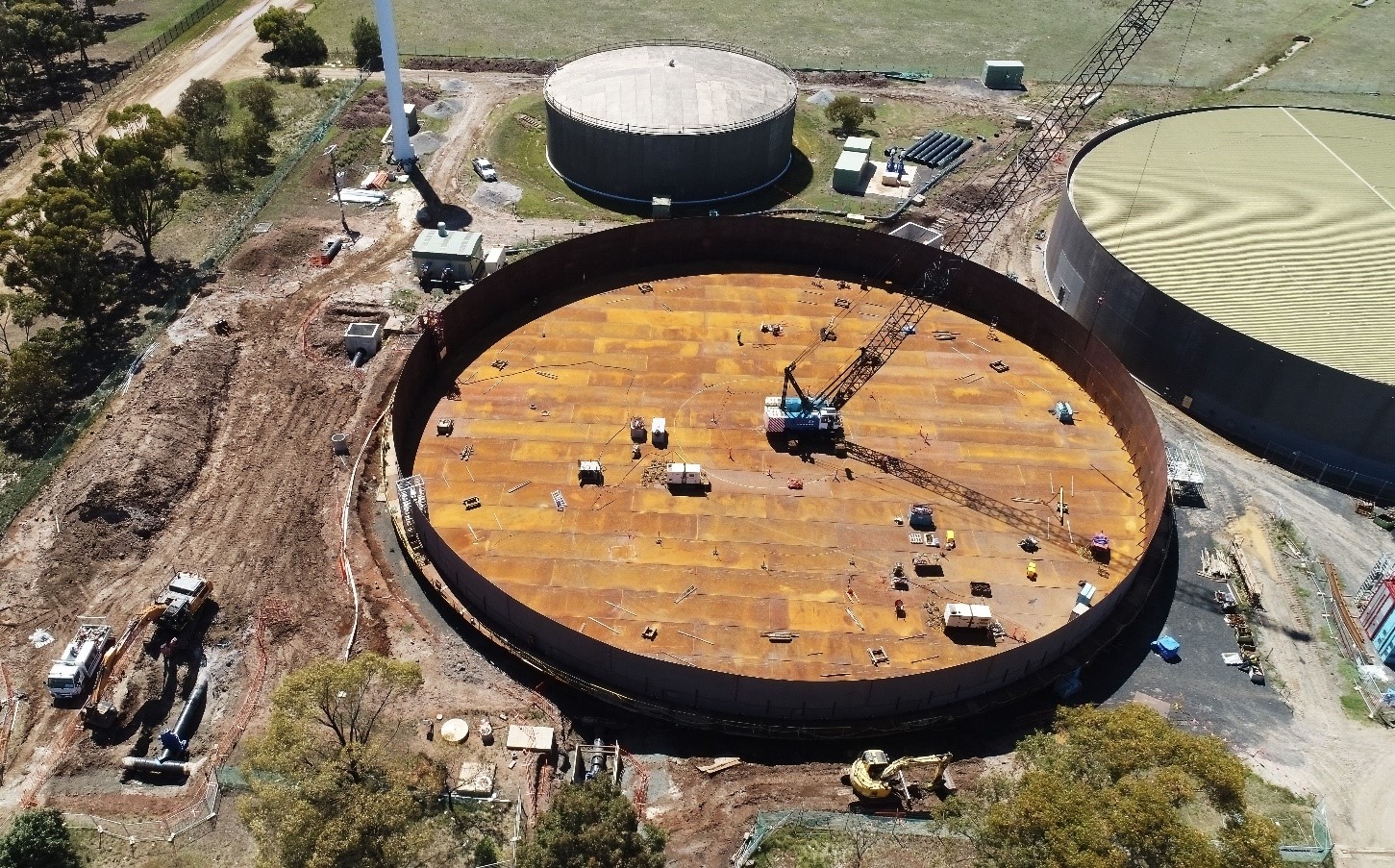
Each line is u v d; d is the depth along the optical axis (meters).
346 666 36.66
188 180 72.94
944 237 81.81
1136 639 48.12
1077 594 46.78
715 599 45.62
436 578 48.06
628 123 83.00
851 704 41.81
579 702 44.03
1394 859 38.84
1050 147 97.62
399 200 83.56
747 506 50.59
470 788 39.53
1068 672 44.84
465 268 71.62
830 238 69.00
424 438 54.12
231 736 41.66
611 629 43.97
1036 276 77.31
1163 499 48.88
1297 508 55.97
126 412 57.50
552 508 49.94
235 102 98.94
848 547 48.59
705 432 55.31
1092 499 52.25
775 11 132.00
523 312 64.44
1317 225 68.81
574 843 32.62
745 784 40.91
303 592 48.28
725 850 38.47
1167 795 31.83
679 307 65.69
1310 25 131.75
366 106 97.88
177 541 50.59
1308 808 40.56
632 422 55.06
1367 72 117.12
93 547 49.25
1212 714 44.59
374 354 64.75
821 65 115.88
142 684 43.12
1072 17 133.12
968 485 52.59
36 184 69.25
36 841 35.69
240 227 78.50
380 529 52.41
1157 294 62.38
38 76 103.12
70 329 65.06
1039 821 31.61
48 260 61.09
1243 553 52.81
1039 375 61.00
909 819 39.66
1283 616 49.38
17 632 45.50
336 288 71.25
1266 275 64.25
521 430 54.94
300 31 107.50
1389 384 54.62
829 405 55.72
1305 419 58.12
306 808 32.44
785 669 42.62
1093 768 34.31
